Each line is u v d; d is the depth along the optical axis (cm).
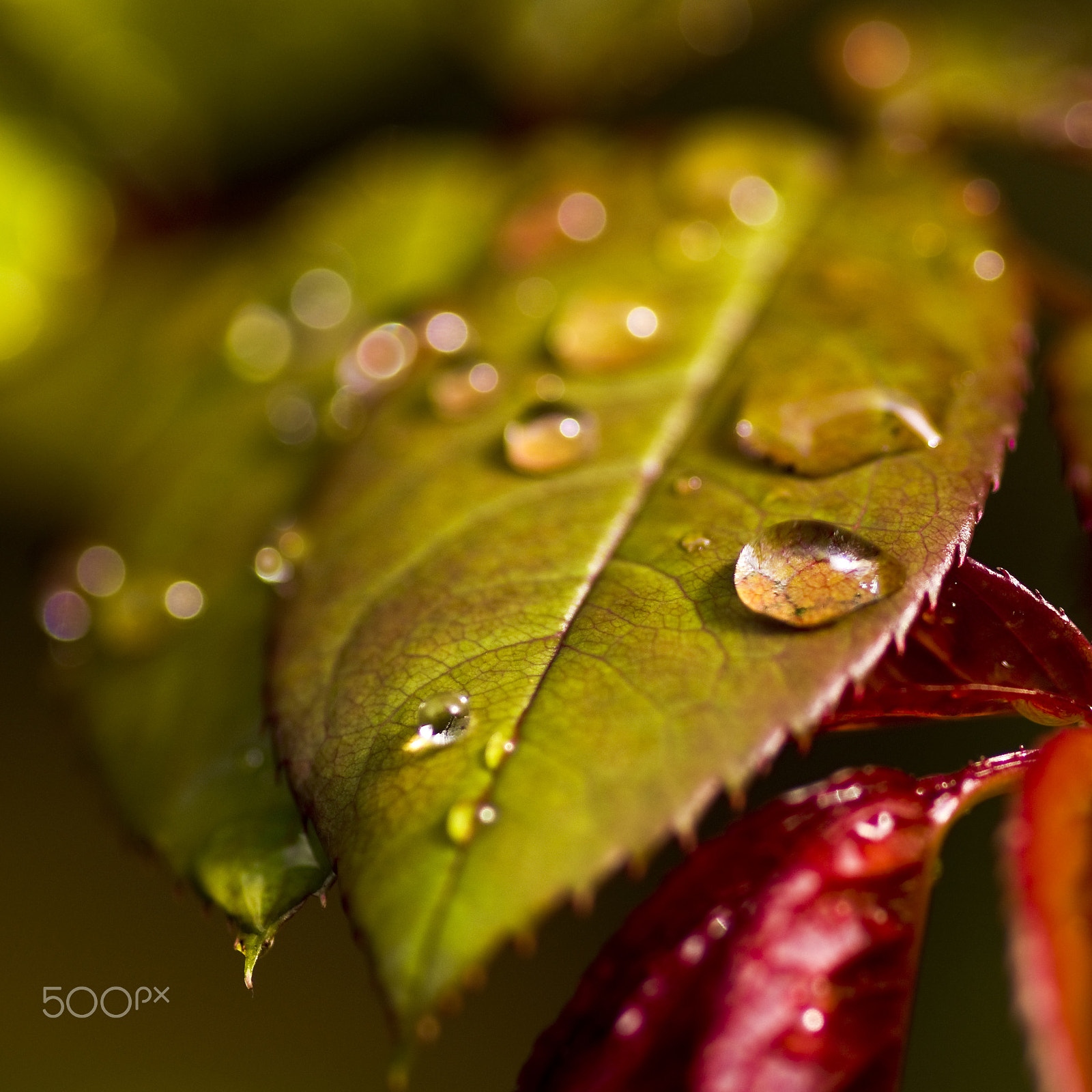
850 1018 14
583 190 18
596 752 14
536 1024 23
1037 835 13
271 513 17
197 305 18
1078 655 14
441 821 14
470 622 15
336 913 23
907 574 14
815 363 16
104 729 16
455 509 15
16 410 18
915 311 16
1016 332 16
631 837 14
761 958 14
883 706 15
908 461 15
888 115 18
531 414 16
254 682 16
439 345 17
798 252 17
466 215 18
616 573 15
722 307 16
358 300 18
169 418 18
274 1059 22
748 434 15
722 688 14
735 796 14
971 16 19
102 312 19
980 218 17
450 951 14
